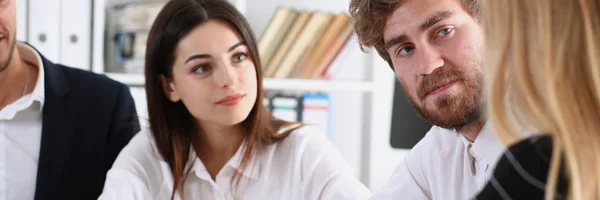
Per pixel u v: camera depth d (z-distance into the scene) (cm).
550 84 59
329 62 254
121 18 231
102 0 223
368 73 267
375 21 103
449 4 95
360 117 277
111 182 133
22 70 145
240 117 128
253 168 135
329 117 254
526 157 59
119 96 153
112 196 131
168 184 137
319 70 253
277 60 246
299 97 253
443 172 116
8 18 131
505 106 65
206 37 125
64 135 143
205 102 128
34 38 213
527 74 62
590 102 60
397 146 253
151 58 134
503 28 65
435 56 96
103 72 228
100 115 148
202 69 127
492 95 65
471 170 109
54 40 216
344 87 255
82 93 149
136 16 230
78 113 146
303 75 251
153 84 136
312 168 133
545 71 60
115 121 150
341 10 271
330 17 253
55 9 215
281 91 261
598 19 60
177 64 129
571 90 60
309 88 249
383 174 277
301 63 250
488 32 67
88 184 144
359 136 277
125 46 230
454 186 113
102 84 152
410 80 101
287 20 248
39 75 144
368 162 268
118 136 149
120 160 138
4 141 142
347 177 130
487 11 67
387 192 125
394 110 251
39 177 141
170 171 138
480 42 95
